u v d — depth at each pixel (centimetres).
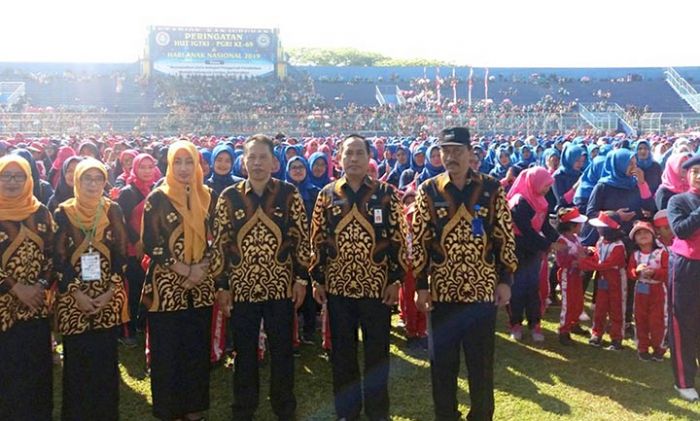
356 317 450
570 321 629
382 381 451
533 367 573
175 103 4384
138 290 618
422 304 418
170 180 438
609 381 539
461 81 5284
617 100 5016
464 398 505
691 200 491
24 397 404
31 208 406
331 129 3425
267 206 438
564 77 5456
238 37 4850
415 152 1130
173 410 441
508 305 648
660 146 1149
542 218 618
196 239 438
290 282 448
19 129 2995
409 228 588
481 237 409
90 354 420
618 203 671
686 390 504
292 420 455
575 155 868
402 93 5119
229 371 575
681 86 5003
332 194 446
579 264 620
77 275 415
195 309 443
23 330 403
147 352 548
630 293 652
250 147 436
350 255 437
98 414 424
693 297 495
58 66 4875
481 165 1225
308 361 604
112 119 3173
